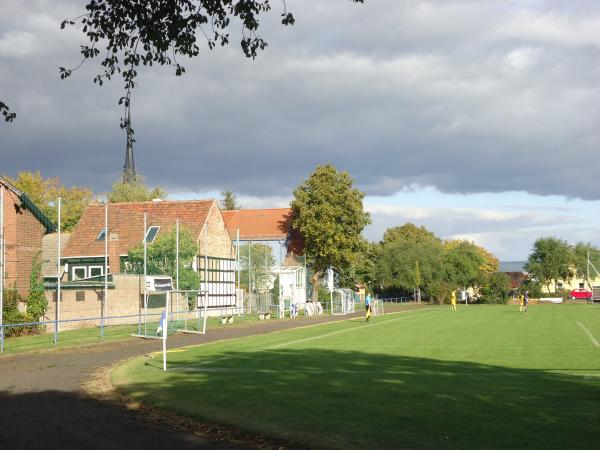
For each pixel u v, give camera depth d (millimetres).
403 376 18375
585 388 16078
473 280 100000
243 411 13328
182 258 44906
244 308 48719
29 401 14883
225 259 55875
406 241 105625
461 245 103812
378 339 31797
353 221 69562
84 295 37438
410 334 34844
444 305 88250
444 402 14203
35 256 35562
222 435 11625
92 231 50469
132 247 47844
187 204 54562
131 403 14695
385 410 13359
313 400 14516
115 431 11891
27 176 77188
